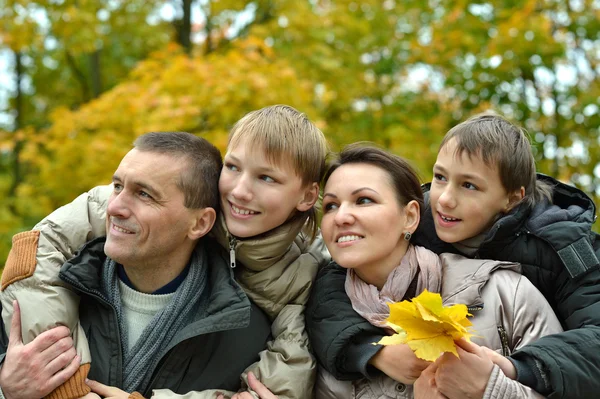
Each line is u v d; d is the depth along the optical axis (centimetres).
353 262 194
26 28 709
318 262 225
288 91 556
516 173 205
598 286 192
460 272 197
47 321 193
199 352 202
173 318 201
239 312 193
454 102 771
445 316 144
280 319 211
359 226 195
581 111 745
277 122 202
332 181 204
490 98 740
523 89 773
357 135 724
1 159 890
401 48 788
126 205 194
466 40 716
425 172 643
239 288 198
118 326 202
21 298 196
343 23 733
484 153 202
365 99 791
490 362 167
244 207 200
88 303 209
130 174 194
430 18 810
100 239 211
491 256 208
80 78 898
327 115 730
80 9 718
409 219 206
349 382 200
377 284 205
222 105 536
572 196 223
